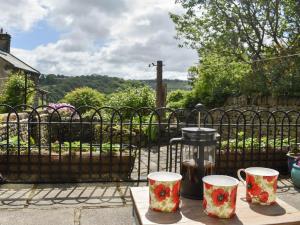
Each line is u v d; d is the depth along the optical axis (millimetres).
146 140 9430
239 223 1463
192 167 1734
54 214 3047
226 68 12469
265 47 12391
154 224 1454
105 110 13461
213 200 1513
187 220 1492
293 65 9250
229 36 12320
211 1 12648
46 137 10555
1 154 4203
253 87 10383
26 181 3977
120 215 3047
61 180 4059
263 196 1655
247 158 4691
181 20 13875
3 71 22453
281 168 4746
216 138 1812
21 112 8508
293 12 10328
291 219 1507
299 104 8273
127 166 4312
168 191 1567
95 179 4133
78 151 4438
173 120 10312
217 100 13500
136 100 14734
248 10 11977
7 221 2875
